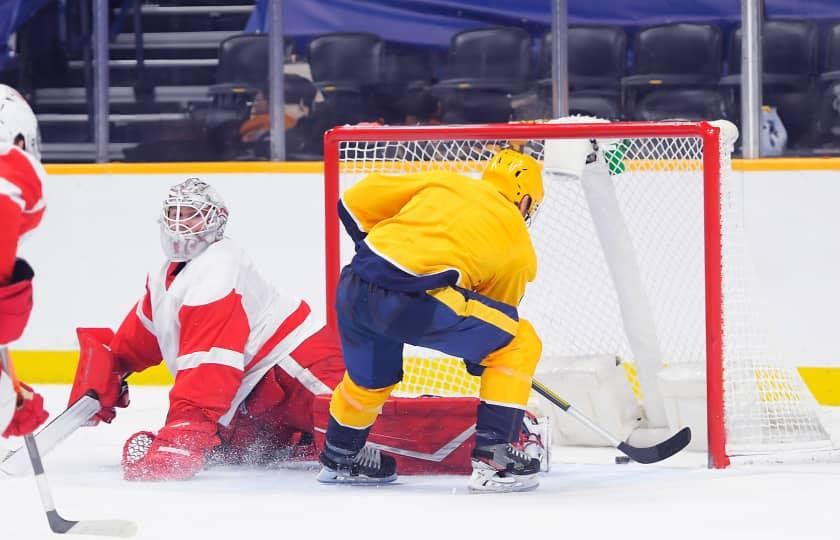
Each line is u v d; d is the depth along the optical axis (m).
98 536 10.04
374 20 28.44
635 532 10.16
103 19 23.95
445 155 18.17
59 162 27.94
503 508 11.27
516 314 11.98
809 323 20.17
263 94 27.16
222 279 13.45
